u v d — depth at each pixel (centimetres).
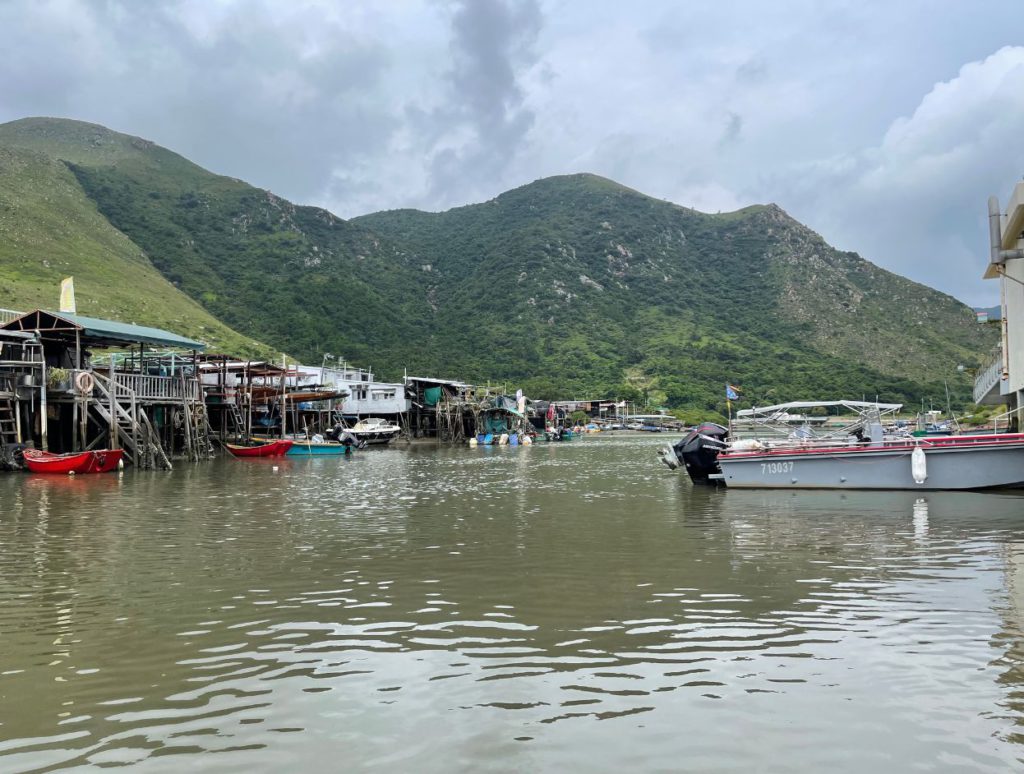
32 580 1298
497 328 17188
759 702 746
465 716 721
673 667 847
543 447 7294
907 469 2412
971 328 18300
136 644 948
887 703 739
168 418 4553
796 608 1077
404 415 8312
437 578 1297
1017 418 2861
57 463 3266
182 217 18300
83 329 3662
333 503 2438
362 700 763
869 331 17862
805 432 3105
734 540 1642
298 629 1006
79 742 671
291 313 14900
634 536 1722
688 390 14250
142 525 1933
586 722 705
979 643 909
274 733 688
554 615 1059
